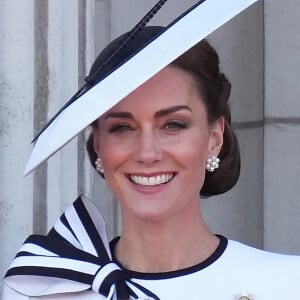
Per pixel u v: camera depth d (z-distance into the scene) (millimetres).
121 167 5230
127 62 4824
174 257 5371
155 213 5195
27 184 7445
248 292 5301
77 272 5410
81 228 5598
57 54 7527
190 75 5207
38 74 7461
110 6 9297
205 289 5316
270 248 9102
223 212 9289
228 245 5441
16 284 5520
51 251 5520
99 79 4988
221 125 5520
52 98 7504
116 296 5301
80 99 4879
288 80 8992
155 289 5316
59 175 7582
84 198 5723
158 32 5254
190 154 5184
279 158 9039
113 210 9234
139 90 5129
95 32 9305
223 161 5637
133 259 5418
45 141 4980
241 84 9148
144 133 5152
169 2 9117
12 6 7379
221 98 5438
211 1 4793
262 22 9062
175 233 5348
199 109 5254
